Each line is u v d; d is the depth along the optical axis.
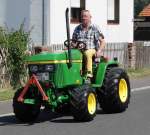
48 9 22.94
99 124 11.93
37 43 23.12
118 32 26.62
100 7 25.50
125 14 27.06
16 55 18.27
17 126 11.84
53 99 12.12
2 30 18.67
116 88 13.30
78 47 12.83
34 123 12.20
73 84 12.35
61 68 12.17
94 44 13.14
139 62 25.44
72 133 10.97
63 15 23.45
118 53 24.50
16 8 23.50
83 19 13.09
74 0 24.03
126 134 10.87
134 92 17.91
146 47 25.89
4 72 17.95
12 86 18.14
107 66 13.46
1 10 23.72
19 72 18.34
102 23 25.61
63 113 13.24
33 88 12.21
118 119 12.57
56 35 23.22
